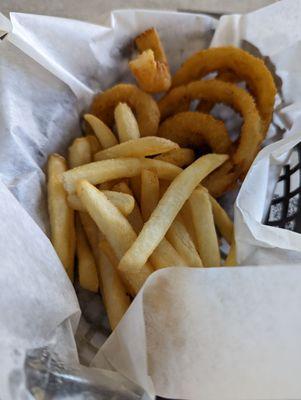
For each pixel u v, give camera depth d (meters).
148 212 0.21
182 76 0.25
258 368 0.17
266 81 0.23
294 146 0.22
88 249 0.21
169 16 0.25
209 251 0.21
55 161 0.22
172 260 0.19
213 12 0.30
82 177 0.21
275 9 0.25
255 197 0.20
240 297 0.17
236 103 0.24
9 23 0.22
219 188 0.23
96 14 0.29
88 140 0.23
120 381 0.17
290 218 0.23
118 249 0.20
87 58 0.24
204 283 0.17
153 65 0.23
